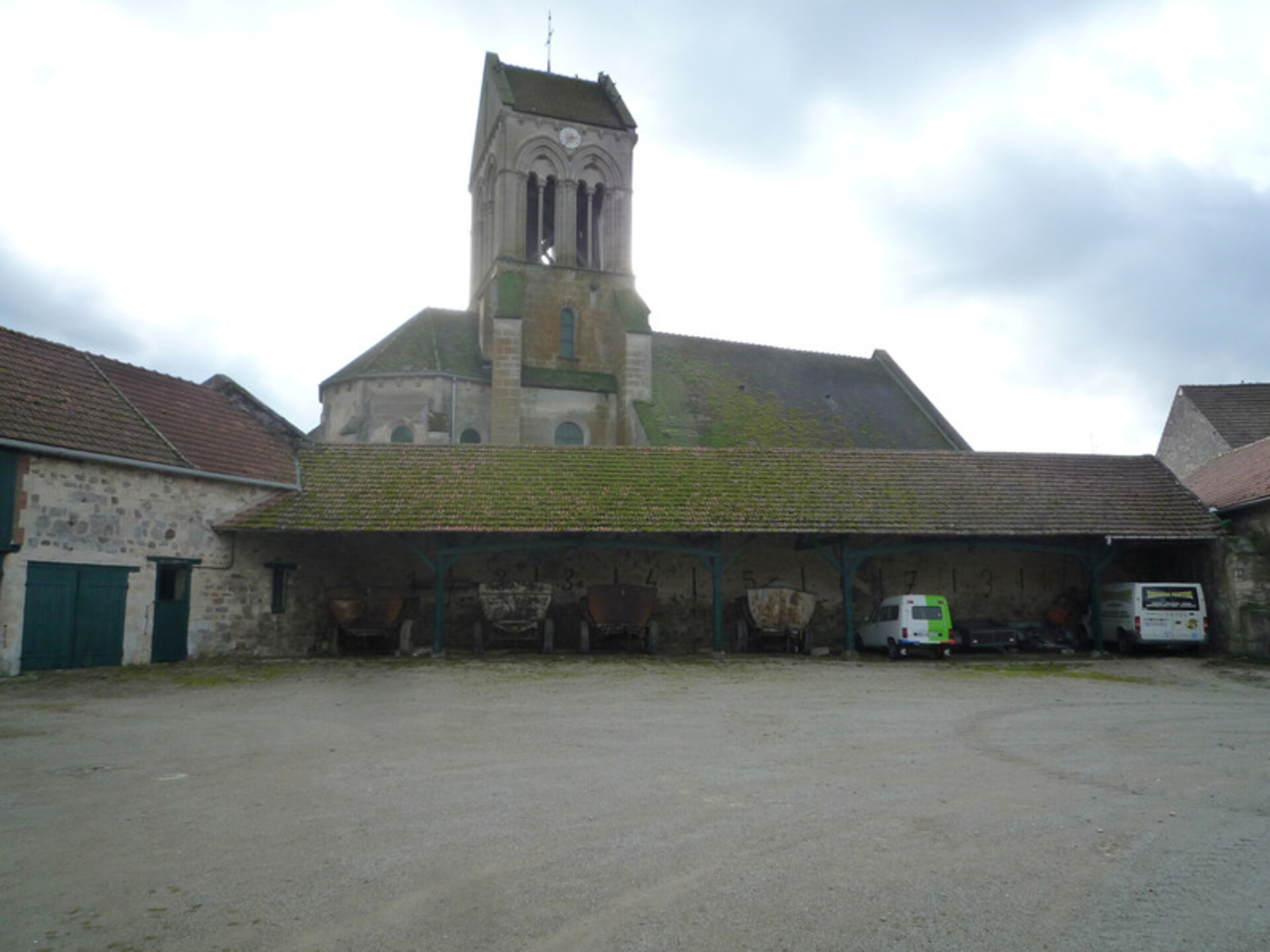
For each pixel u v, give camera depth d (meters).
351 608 22.27
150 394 21.75
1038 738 11.75
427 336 36.62
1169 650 24.05
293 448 24.73
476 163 44.12
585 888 5.95
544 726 12.42
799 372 40.69
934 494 24.58
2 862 6.41
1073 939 5.22
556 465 24.83
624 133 41.03
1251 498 23.00
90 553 18.00
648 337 36.38
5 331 19.44
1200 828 7.51
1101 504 24.61
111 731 11.60
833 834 7.19
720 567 22.66
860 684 17.45
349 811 7.79
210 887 5.93
